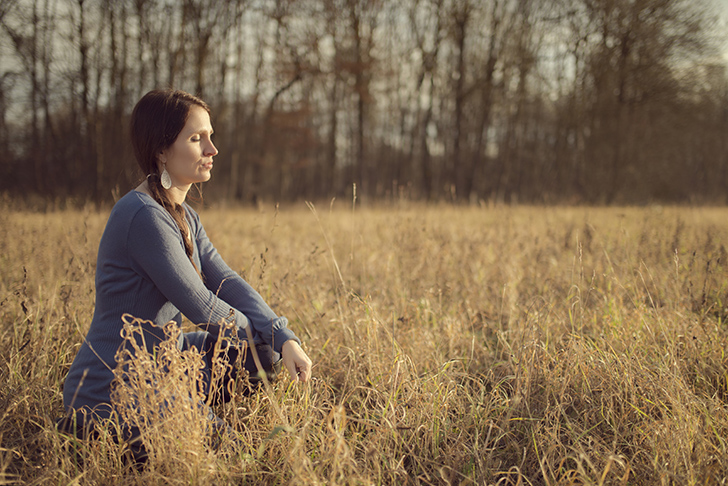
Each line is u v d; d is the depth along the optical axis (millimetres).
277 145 23203
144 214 1521
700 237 4469
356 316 2609
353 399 2029
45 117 17812
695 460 1543
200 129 1636
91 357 1560
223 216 7375
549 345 2416
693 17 18594
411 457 1705
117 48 17312
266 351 1782
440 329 2775
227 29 18422
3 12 14445
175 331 1483
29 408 1835
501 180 28094
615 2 19453
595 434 1788
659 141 21344
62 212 7410
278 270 3441
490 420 1845
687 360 2180
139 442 1537
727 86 22016
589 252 3973
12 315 2631
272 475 1521
